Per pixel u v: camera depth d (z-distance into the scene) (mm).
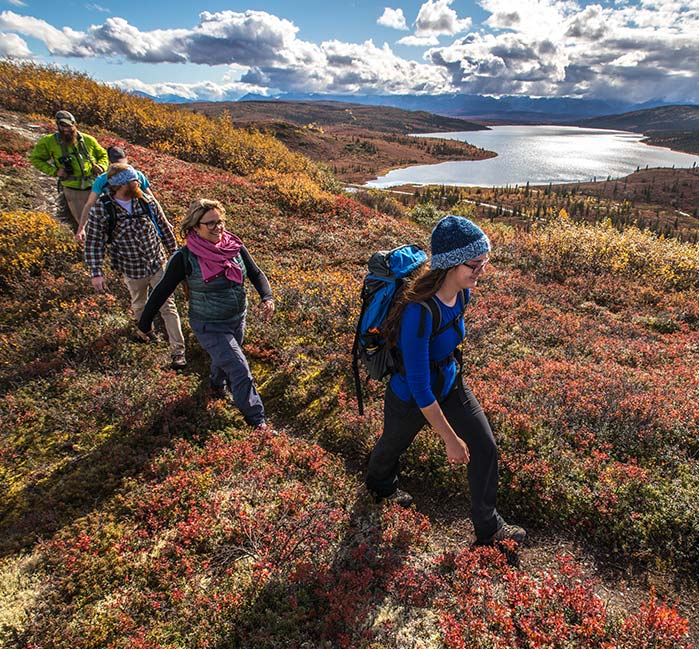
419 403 2430
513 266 10773
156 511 3330
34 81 19375
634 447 4113
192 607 2668
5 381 4605
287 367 5270
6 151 11164
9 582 2768
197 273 3793
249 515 3281
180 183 11867
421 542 3215
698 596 2939
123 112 20297
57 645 2443
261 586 2764
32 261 6527
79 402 4340
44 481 3574
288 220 11156
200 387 4762
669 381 5316
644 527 3295
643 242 11945
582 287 9477
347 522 3277
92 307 5793
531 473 3699
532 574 3059
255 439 4059
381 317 2514
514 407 4562
